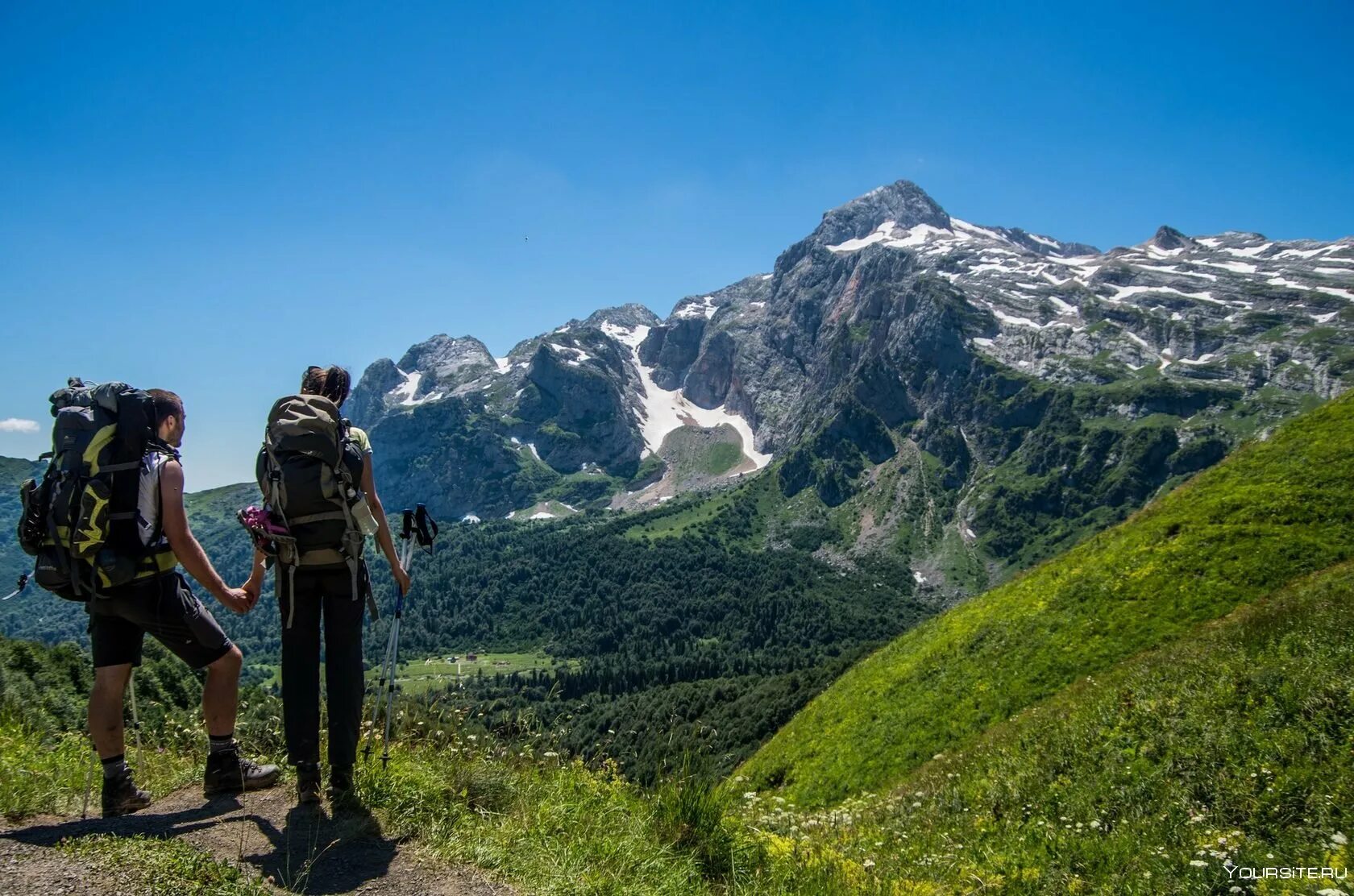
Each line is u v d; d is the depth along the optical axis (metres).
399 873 5.44
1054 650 26.27
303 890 4.98
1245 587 23.95
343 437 6.75
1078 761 13.06
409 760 7.70
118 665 6.32
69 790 6.59
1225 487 29.83
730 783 7.75
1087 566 30.14
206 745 8.55
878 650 38.16
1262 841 8.73
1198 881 8.10
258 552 6.59
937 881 9.49
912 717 28.05
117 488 6.13
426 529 8.12
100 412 6.21
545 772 8.16
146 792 6.50
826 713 33.78
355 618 6.77
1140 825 10.08
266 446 6.68
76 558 5.99
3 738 7.39
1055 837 10.50
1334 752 9.97
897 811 14.76
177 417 6.73
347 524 6.62
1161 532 28.77
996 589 35.78
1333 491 26.28
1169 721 12.68
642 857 6.51
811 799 27.91
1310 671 12.09
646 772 8.09
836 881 7.55
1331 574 21.78
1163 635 23.97
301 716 6.55
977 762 17.05
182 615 6.42
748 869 7.15
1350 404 31.05
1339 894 6.64
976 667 28.41
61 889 4.25
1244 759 10.66
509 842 6.23
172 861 4.80
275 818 6.19
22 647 10.15
